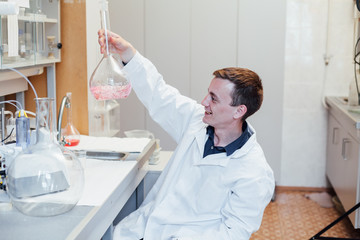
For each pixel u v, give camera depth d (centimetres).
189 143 192
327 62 420
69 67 278
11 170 146
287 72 427
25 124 195
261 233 342
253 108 183
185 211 181
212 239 167
